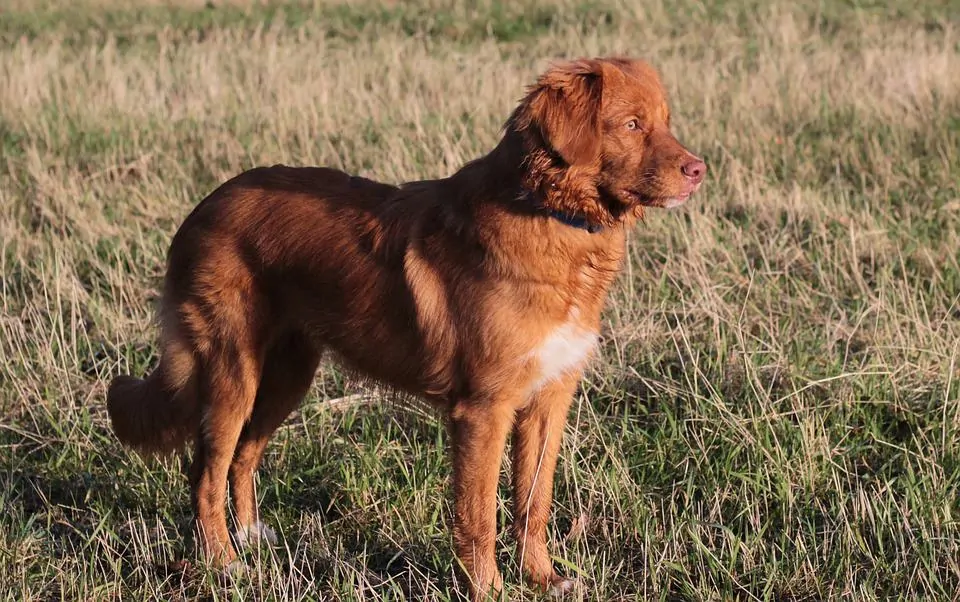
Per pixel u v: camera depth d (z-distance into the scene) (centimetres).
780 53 1728
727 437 703
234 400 622
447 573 605
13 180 1186
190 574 618
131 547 646
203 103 1462
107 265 981
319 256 600
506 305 543
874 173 1160
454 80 1553
